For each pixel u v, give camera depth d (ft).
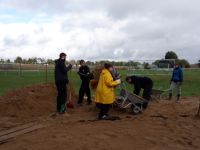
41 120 49.29
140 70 153.38
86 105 59.77
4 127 45.93
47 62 171.63
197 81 129.90
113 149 35.81
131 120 47.14
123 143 37.40
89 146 36.06
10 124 47.39
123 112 54.19
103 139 37.96
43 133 40.27
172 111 56.59
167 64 167.32
